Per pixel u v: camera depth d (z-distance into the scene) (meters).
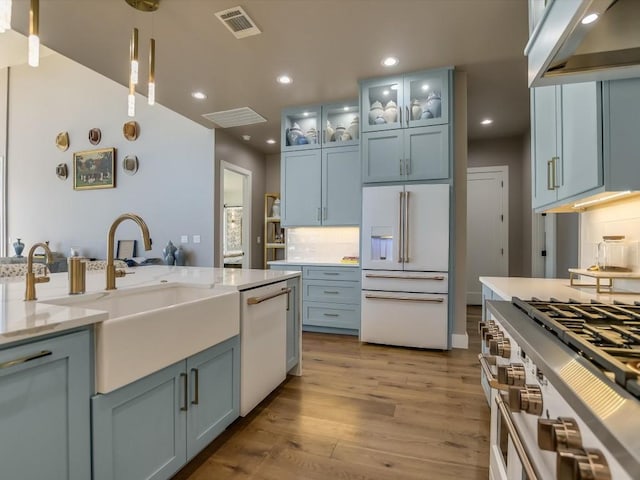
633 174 1.21
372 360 2.98
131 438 1.22
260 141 5.50
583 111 1.35
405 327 3.30
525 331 0.92
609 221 1.84
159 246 5.27
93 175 5.78
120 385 1.15
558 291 1.70
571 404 0.57
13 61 6.41
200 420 1.57
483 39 2.70
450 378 2.59
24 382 0.91
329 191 4.07
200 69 3.18
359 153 3.76
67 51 2.85
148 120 5.35
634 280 1.66
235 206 8.25
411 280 3.27
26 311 1.11
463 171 3.31
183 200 5.10
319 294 3.89
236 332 1.83
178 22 2.46
